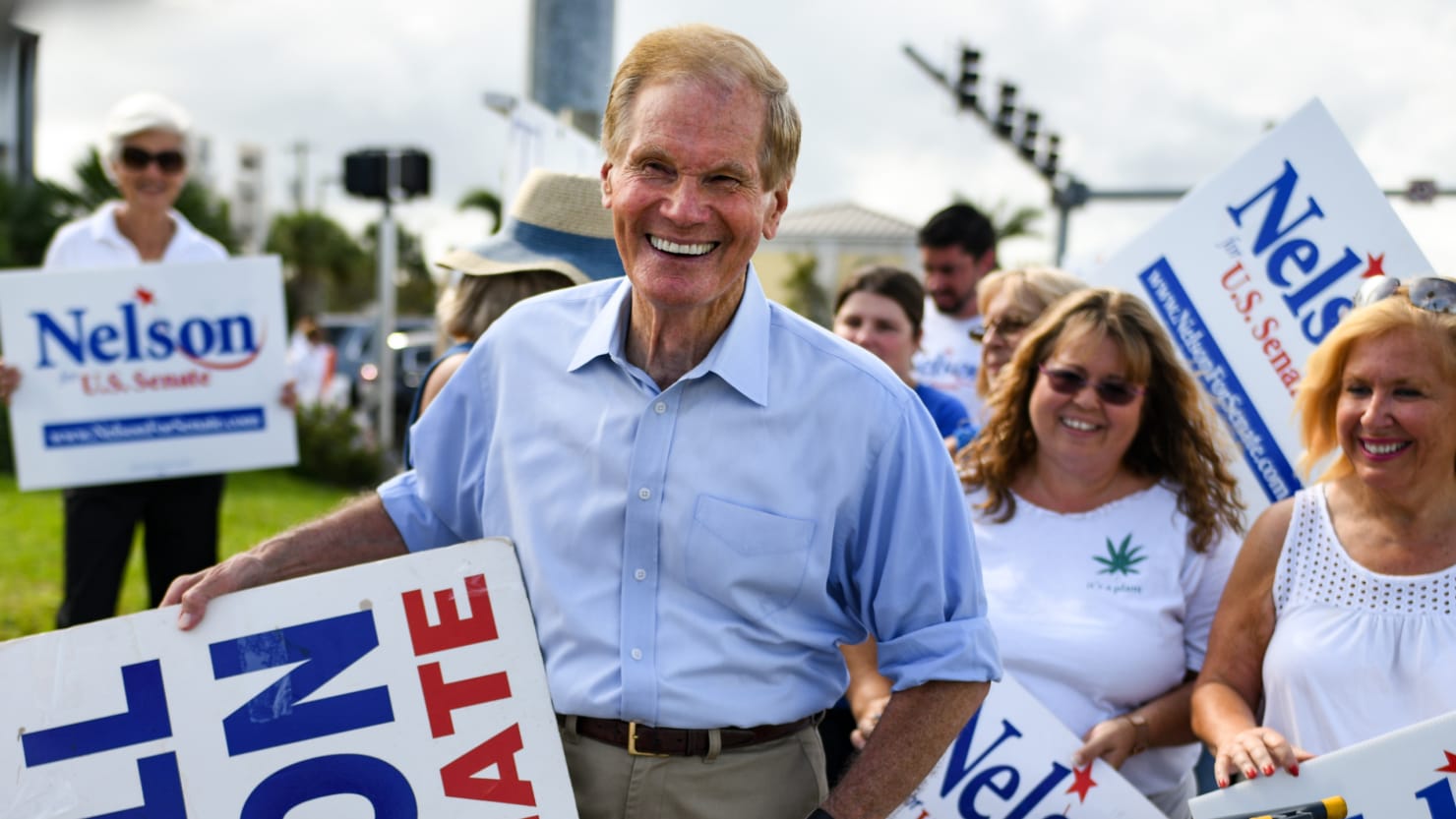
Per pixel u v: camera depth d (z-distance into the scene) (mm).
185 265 5023
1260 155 3568
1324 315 3488
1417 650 2480
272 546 2262
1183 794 3115
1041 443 3066
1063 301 3121
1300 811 2221
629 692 2084
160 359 5020
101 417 4984
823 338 2154
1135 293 3705
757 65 1992
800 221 21922
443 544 2396
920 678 2137
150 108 5289
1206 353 3621
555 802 2080
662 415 2098
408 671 2115
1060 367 2992
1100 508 3061
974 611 2195
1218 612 2807
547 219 3092
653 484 2086
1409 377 2475
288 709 2100
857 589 2227
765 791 2168
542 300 2277
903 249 20750
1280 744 2393
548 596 2164
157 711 2086
